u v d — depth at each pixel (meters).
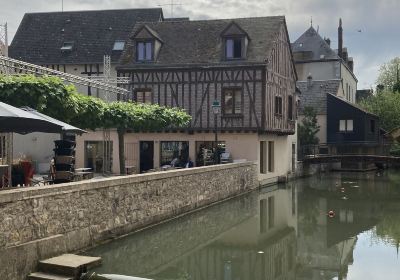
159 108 19.80
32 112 10.33
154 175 12.91
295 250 11.52
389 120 42.78
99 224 10.55
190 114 23.62
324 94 39.94
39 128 9.88
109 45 29.20
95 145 24.42
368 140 37.19
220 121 23.31
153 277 9.10
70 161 11.84
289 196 20.97
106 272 8.91
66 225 9.45
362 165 36.16
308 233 13.41
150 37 24.31
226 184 18.89
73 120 15.98
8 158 10.87
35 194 8.62
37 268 8.39
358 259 10.79
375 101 44.47
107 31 30.05
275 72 24.62
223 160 22.69
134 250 10.73
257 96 22.94
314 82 41.16
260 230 13.58
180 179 14.59
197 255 10.78
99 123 17.36
